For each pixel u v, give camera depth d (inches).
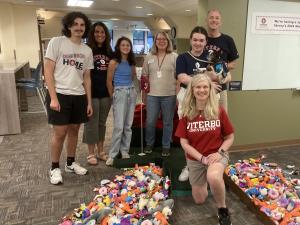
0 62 237.9
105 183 99.4
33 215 82.9
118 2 303.7
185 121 82.7
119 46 111.4
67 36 96.7
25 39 337.7
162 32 113.7
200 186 85.8
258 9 125.5
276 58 133.6
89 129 114.4
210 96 79.9
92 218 76.7
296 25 132.6
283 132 143.3
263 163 118.0
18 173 109.7
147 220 74.2
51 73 94.3
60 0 299.1
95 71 110.6
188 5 301.9
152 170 105.3
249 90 133.0
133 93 117.6
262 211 80.7
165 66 113.0
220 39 104.0
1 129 157.6
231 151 135.6
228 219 77.9
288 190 90.7
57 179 100.6
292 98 140.6
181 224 79.7
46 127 174.9
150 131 122.6
